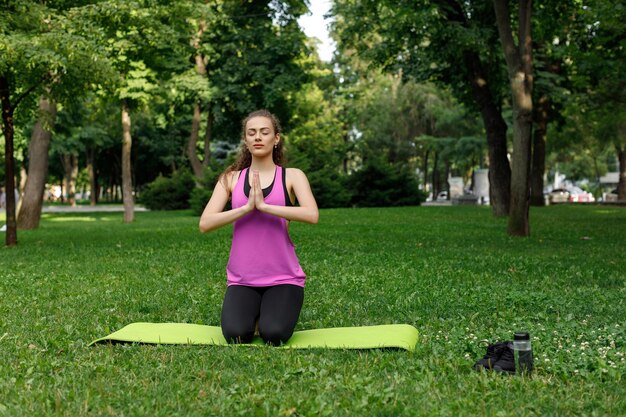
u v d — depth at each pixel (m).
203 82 31.20
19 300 8.14
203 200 32.62
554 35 22.97
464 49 23.45
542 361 4.82
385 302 7.85
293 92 34.75
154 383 4.45
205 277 10.10
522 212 17.28
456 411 3.88
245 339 5.67
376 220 24.64
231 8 33.66
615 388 4.34
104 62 15.50
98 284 9.50
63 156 58.75
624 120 34.75
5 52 14.16
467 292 8.38
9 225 16.72
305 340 5.75
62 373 4.71
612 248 14.11
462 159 52.19
